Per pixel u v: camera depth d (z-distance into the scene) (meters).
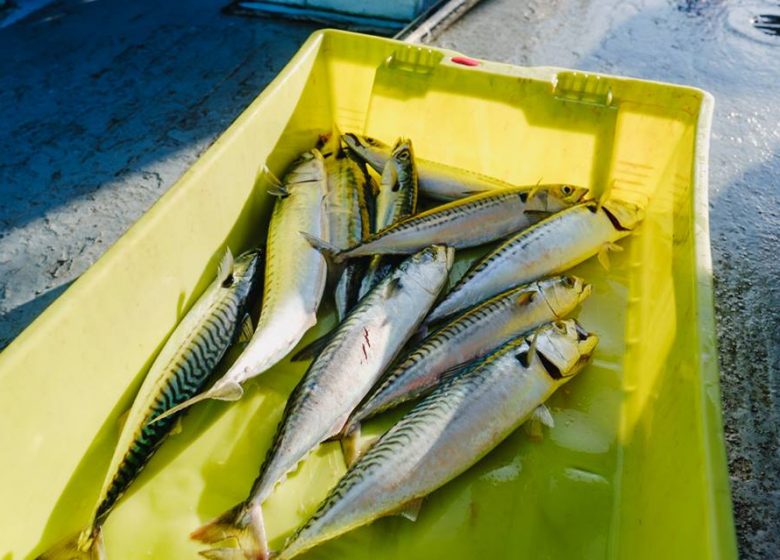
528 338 0.49
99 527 0.42
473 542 0.44
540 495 0.47
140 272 0.48
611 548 0.44
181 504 0.46
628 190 0.68
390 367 0.53
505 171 0.71
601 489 0.47
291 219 0.60
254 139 0.61
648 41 1.14
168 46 1.15
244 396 0.52
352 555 0.43
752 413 0.56
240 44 1.16
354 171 0.68
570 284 0.57
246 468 0.48
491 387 0.47
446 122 0.70
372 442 0.47
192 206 0.53
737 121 0.92
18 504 0.40
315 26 1.21
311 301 0.56
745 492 0.50
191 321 0.52
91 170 0.86
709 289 0.45
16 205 0.80
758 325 0.63
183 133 0.93
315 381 0.48
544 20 1.20
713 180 0.81
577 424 0.51
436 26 1.13
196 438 0.49
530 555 0.44
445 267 0.57
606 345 0.57
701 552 0.31
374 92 0.71
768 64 1.07
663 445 0.42
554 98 0.65
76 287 0.43
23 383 0.39
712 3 1.30
